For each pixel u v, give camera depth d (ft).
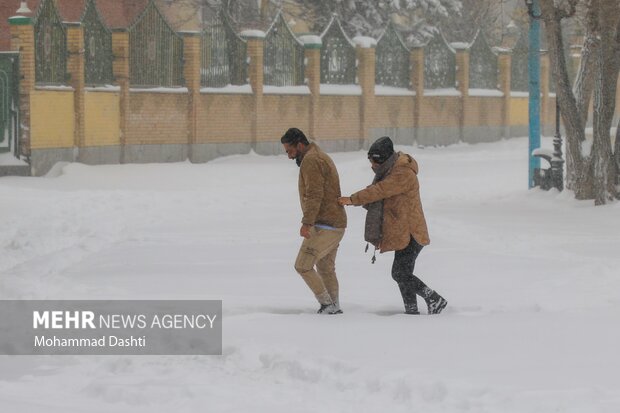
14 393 34.06
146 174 143.84
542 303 52.65
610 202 105.70
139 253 72.49
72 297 54.13
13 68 137.39
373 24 250.57
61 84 144.77
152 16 158.92
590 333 43.42
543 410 30.50
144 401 32.60
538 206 106.73
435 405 31.76
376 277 63.26
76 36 145.18
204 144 167.94
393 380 34.19
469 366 36.68
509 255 71.87
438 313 50.55
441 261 68.80
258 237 81.92
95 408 31.71
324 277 51.52
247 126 176.96
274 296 55.47
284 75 186.09
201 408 31.73
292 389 34.45
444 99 225.35
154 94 159.33
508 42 276.21
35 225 88.38
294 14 249.75
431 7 259.19
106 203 105.40
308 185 50.21
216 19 171.73
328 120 193.98
